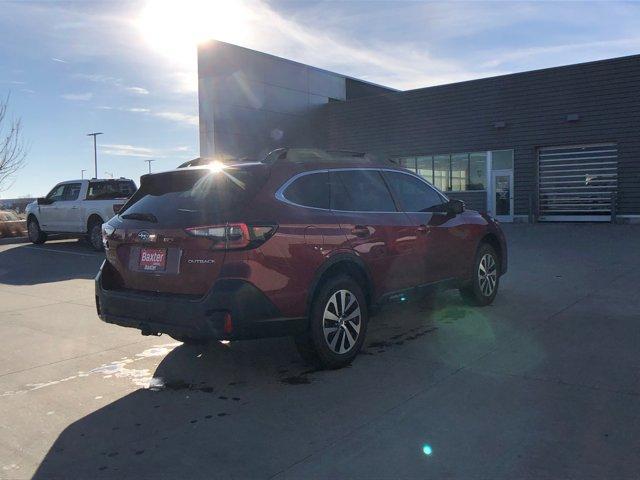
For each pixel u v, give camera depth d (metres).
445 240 6.50
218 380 4.98
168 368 5.36
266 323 4.57
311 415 4.13
